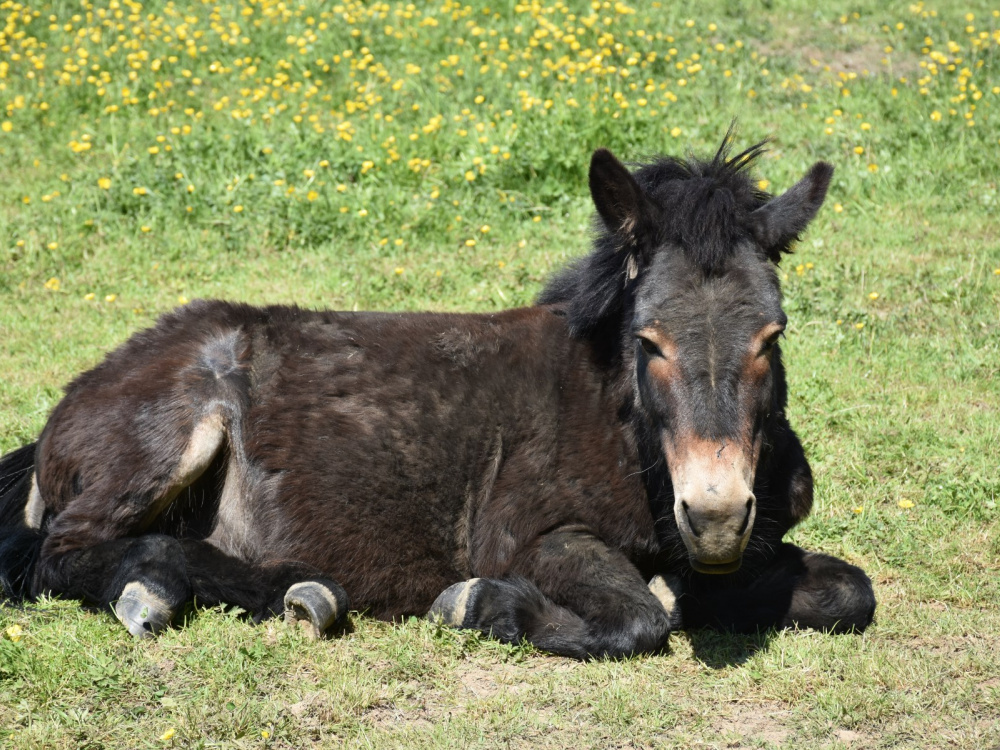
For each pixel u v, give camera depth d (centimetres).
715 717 363
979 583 462
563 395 443
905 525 518
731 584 441
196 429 430
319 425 439
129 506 427
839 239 938
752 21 1541
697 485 351
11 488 489
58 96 1232
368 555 431
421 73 1279
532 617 409
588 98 1122
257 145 1042
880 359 724
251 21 1451
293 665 388
